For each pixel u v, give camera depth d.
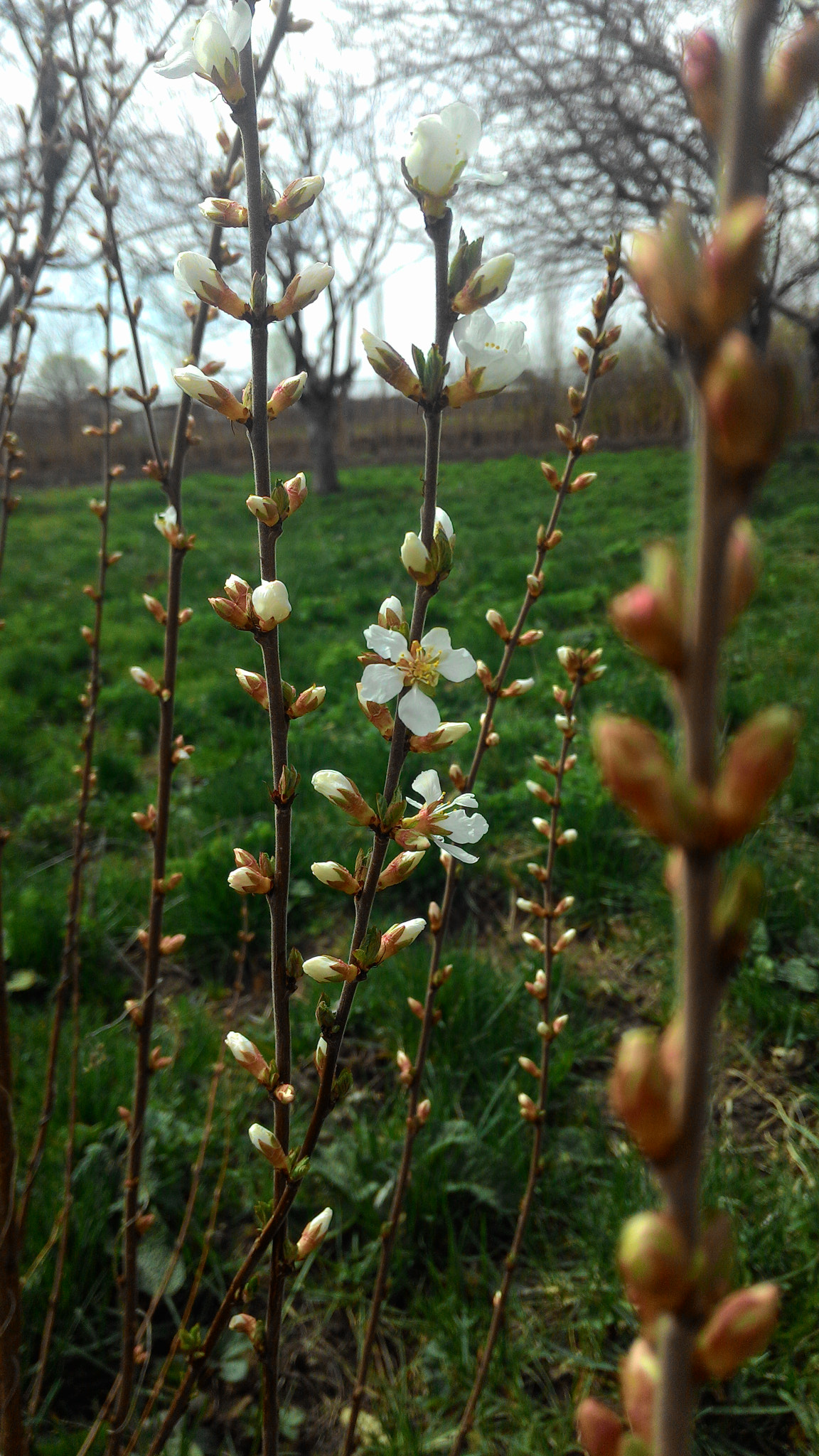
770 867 0.74
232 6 0.19
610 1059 0.62
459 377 0.18
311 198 0.20
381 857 0.21
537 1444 0.41
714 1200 0.48
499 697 0.36
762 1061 0.62
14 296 0.42
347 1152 0.54
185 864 0.84
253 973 0.74
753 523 2.29
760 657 1.25
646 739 0.08
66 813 1.00
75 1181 0.50
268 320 0.20
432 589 0.19
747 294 0.07
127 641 1.66
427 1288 0.49
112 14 0.40
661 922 0.74
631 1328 0.46
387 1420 0.43
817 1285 0.45
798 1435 0.41
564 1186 0.52
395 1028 0.63
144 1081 0.36
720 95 0.07
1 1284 0.33
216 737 1.21
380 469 5.15
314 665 1.50
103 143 0.40
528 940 0.40
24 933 0.74
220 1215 0.53
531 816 0.85
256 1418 0.43
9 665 1.48
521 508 3.05
